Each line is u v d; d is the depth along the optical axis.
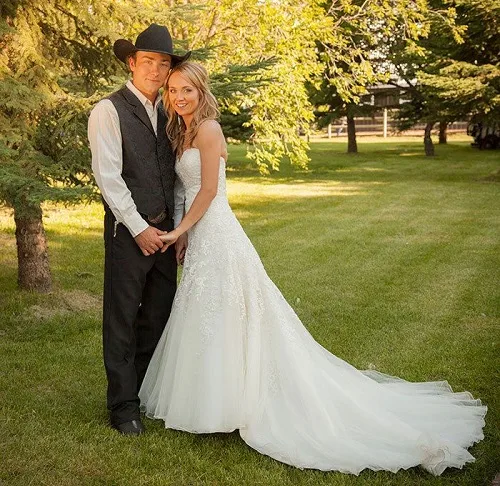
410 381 4.42
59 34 5.84
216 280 3.49
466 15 15.05
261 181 16.91
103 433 3.60
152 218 3.58
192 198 3.63
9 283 6.54
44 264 6.14
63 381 4.36
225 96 5.80
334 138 39.03
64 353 4.86
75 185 5.28
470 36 15.53
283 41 11.90
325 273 7.41
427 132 24.61
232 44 11.53
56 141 5.36
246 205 12.66
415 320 5.76
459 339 5.27
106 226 3.61
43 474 3.19
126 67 5.86
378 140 36.19
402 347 5.08
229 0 10.96
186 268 3.59
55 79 5.48
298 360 3.56
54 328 5.37
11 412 3.85
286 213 11.66
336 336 5.32
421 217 11.17
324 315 5.89
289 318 3.70
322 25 12.97
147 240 3.50
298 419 3.47
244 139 14.70
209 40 11.22
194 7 6.04
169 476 3.19
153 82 3.54
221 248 3.53
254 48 11.77
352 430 3.50
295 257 8.20
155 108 3.63
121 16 5.69
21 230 6.02
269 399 3.51
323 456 3.33
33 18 5.58
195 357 3.47
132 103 3.53
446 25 15.09
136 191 3.54
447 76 15.76
